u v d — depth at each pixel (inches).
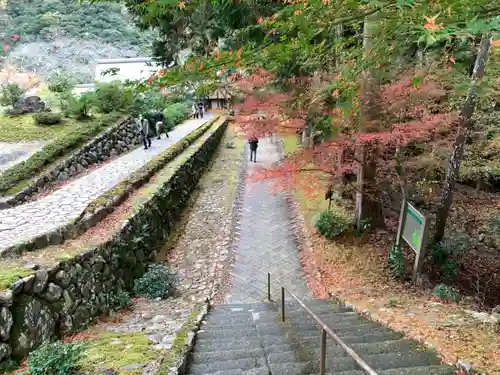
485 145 355.9
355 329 180.5
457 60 193.3
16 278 169.6
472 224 396.5
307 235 368.5
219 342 171.6
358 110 196.2
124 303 241.0
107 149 557.9
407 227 274.7
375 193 341.4
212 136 789.9
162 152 536.4
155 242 346.9
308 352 149.4
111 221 285.3
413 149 309.7
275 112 227.6
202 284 295.3
